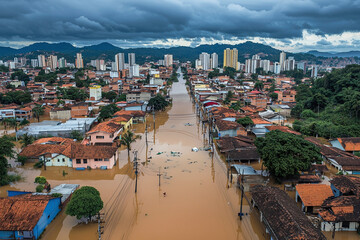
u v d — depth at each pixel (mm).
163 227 40812
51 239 37656
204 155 71250
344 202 39469
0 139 56969
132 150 74875
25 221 36281
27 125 100875
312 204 41969
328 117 100250
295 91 149250
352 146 69938
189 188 52969
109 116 108875
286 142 52125
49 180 56500
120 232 39469
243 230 40188
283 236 32594
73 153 62094
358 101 90312
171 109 135125
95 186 53844
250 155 64188
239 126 82438
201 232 39719
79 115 115750
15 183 55094
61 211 44094
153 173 60062
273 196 40750
